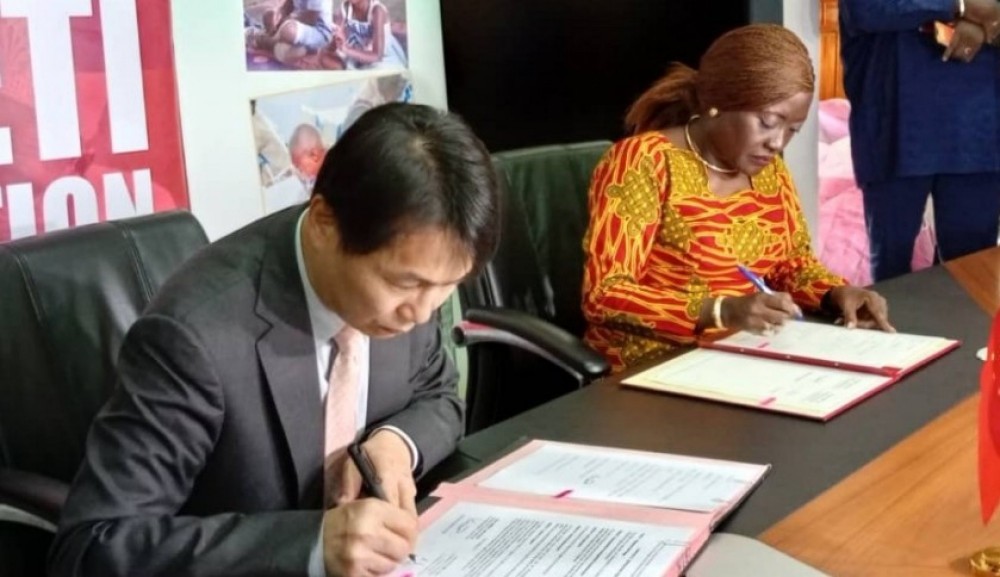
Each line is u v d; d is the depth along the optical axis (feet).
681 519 3.28
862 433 4.12
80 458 4.57
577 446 4.02
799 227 6.53
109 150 6.23
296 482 3.54
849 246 10.23
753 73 5.67
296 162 7.30
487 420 6.11
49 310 4.54
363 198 2.92
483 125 8.57
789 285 6.37
